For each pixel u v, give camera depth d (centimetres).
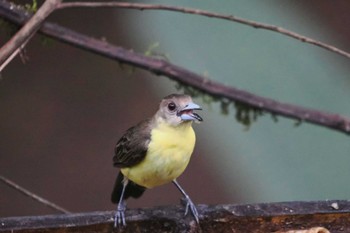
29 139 1545
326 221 773
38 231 734
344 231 773
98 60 1609
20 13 905
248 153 1420
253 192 1395
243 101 913
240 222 773
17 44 847
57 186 1514
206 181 1481
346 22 1413
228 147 1456
